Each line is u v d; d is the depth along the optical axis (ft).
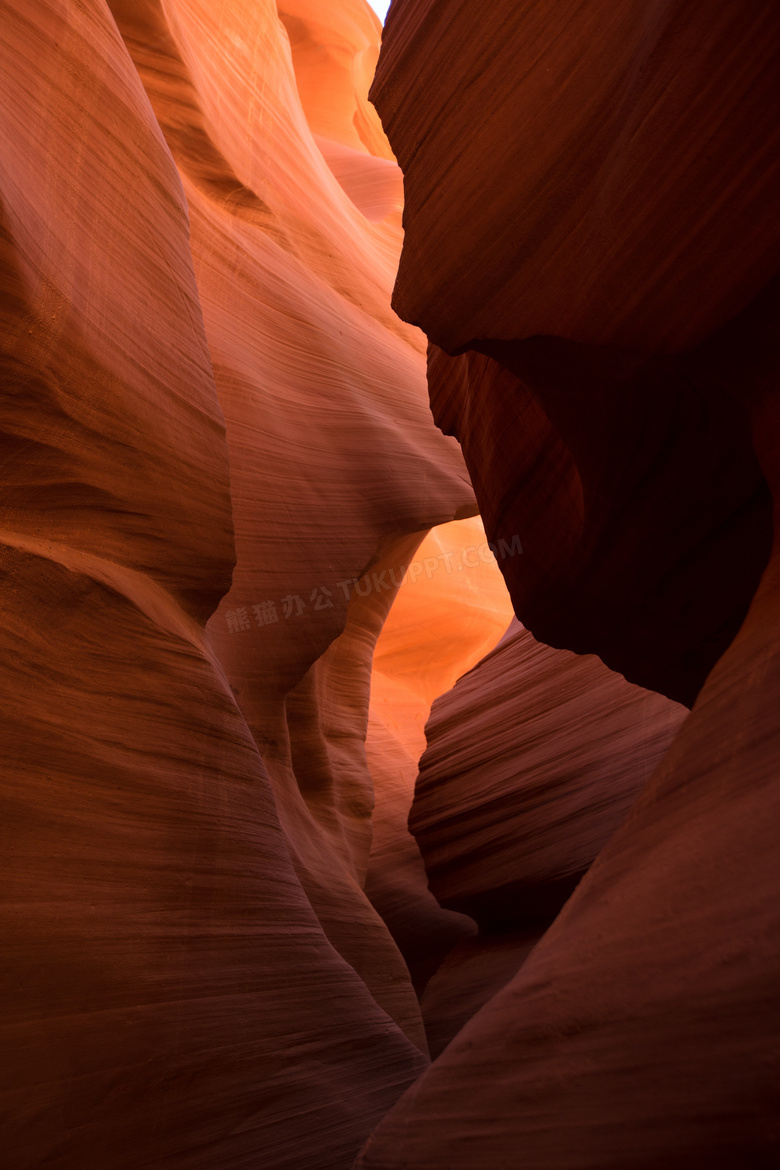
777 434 7.79
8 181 8.19
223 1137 9.23
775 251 7.14
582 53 8.54
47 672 8.78
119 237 11.27
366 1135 10.91
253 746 12.45
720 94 6.91
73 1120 7.65
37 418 8.98
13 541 8.60
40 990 7.66
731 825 4.50
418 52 11.55
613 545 13.83
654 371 9.43
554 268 9.03
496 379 17.78
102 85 11.49
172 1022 9.02
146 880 9.30
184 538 11.67
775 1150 3.02
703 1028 3.56
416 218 11.19
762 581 7.22
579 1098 3.96
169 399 11.71
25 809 8.04
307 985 11.67
